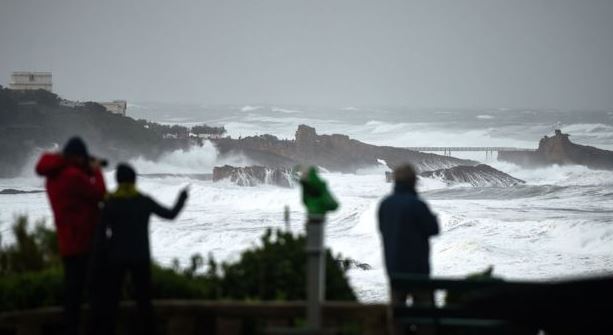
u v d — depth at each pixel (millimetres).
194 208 165250
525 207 179000
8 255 36094
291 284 29969
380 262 104750
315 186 24766
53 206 28172
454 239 111000
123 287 31078
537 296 21469
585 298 21203
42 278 32219
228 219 146250
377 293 73188
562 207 179500
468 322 24531
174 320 28328
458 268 96562
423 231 26891
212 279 31422
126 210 27078
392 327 24891
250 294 30406
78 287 28250
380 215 27562
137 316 27828
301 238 31078
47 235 36594
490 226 125250
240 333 27875
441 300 57750
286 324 27500
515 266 97375
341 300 30625
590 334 21609
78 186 27797
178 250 108875
